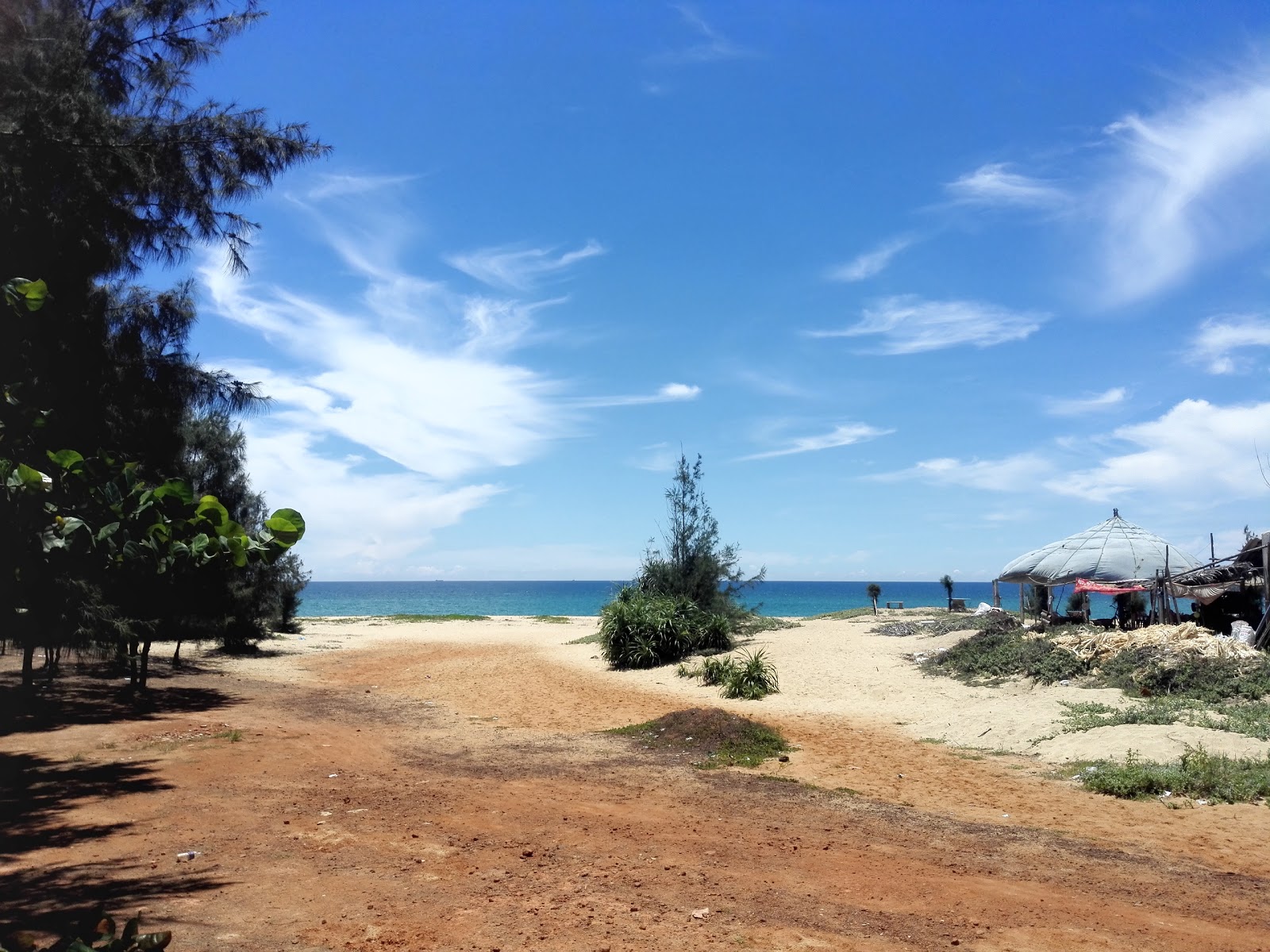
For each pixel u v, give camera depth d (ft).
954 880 22.43
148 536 10.09
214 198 40.52
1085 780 35.04
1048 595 94.84
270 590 91.30
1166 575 72.18
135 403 44.57
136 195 37.88
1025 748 41.78
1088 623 77.20
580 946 17.01
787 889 21.17
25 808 27.40
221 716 48.49
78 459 10.16
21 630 10.57
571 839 25.40
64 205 31.78
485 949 16.74
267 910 18.56
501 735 46.50
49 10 34.73
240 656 88.22
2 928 16.75
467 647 101.04
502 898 19.80
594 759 39.34
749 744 41.63
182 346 47.47
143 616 41.47
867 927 18.66
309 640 108.88
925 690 58.65
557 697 61.36
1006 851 25.59
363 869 21.77
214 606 66.39
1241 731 38.75
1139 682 50.78
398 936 17.25
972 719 48.19
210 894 19.45
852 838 26.68
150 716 47.16
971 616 102.17
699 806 30.48
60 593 10.54
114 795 29.35
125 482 10.42
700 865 23.02
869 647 79.46
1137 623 77.46
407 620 158.20
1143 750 37.63
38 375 12.77
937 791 33.91
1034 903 20.67
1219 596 71.51
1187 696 47.93
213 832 25.03
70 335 35.60
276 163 40.09
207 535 10.30
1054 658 58.23
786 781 35.06
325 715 52.31
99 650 41.81
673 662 76.95
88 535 9.97
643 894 20.36
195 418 76.33
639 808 29.94
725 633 81.76
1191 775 33.12
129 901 18.78
